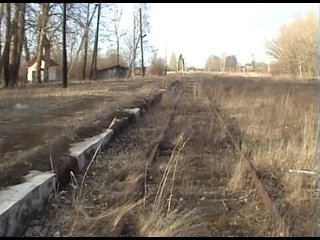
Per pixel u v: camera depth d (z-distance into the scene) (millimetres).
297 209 6520
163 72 104438
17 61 37969
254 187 7500
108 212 6254
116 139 12250
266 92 28094
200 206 6719
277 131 13102
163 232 5551
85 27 50125
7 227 5309
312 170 8508
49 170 7441
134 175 8102
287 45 82000
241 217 6273
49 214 6359
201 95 28547
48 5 40531
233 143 11211
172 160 9219
